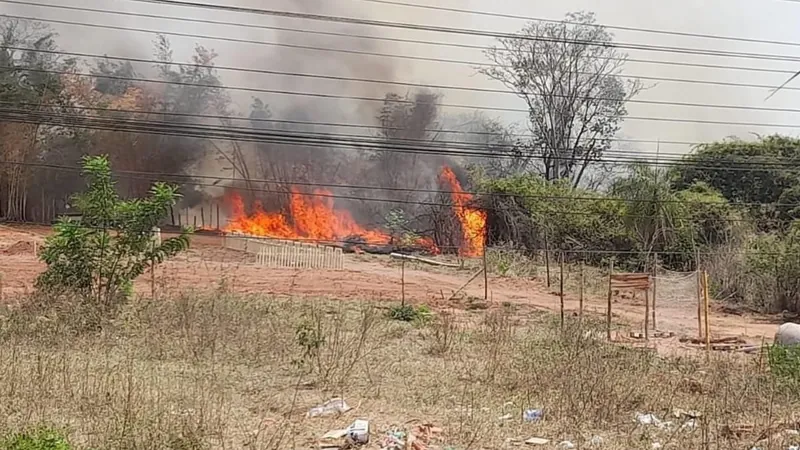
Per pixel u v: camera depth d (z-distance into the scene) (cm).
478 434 850
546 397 1019
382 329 1539
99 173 1510
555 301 2286
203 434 778
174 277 2102
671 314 2173
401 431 845
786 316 2288
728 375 1185
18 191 3678
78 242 1477
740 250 2597
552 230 3288
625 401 1008
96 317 1357
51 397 904
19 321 1306
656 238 3073
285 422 870
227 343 1281
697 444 837
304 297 1969
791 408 1030
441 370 1192
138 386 948
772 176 3569
